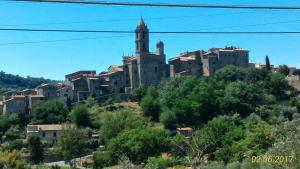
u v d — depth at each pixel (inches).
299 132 1673.2
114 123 5831.7
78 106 7253.9
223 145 4170.8
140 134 4675.2
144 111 7140.8
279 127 2287.2
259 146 3624.5
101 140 5974.4
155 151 4630.9
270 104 7288.4
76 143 5359.3
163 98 7288.4
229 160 3705.7
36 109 7475.4
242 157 3634.4
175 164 3794.3
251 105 7086.6
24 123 7564.0
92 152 5723.4
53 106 7544.3
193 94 7037.4
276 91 7864.2
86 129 6471.5
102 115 7401.6
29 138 5777.6
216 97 7007.9
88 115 7145.7
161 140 4660.4
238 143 3843.5
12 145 5762.8
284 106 7047.2
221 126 4458.7
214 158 4015.8
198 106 6742.1
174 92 7298.2
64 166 4945.9
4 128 7027.6
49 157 5600.4
